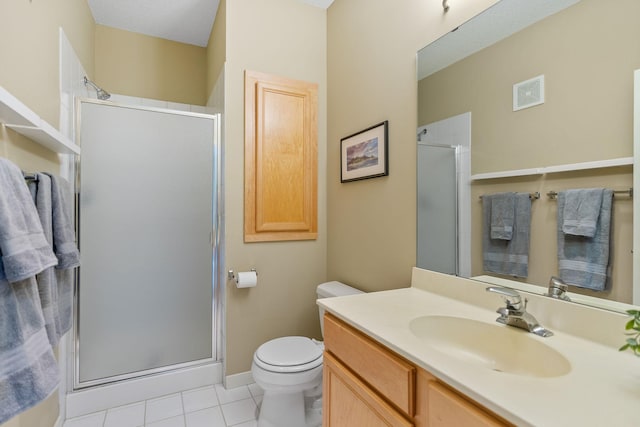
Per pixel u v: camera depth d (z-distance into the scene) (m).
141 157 1.93
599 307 0.86
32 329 0.91
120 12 2.31
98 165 1.83
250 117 2.01
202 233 2.08
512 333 0.94
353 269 1.93
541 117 1.00
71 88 1.77
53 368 0.96
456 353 1.01
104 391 1.79
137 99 2.57
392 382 0.86
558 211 0.96
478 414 0.63
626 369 0.71
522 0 1.05
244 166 2.00
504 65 1.11
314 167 2.20
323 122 2.24
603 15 0.85
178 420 1.69
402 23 1.56
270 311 2.08
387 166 1.64
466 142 1.24
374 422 0.93
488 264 1.17
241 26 1.99
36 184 1.19
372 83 1.76
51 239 1.26
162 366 1.96
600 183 0.86
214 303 2.11
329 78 2.21
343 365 1.11
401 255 1.56
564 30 0.94
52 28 1.49
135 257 1.91
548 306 0.96
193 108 2.74
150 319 1.94
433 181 1.39
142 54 2.59
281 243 2.12
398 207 1.58
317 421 1.67
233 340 1.99
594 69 0.87
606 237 0.85
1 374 0.82
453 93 1.29
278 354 1.61
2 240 0.84
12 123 1.04
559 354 0.80
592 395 0.61
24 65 1.20
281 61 2.11
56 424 1.57
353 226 1.93
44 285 1.13
